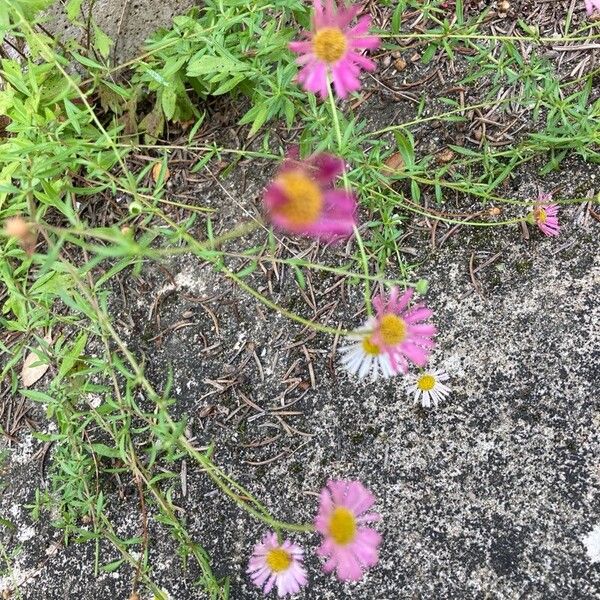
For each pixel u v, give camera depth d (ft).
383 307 0.49
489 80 0.67
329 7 0.48
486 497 0.56
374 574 0.57
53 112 0.68
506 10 0.68
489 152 0.60
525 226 0.61
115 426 0.62
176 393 0.67
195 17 0.69
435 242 0.63
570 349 0.57
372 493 0.59
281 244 0.68
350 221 0.44
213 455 0.64
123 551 0.59
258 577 0.53
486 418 0.58
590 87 0.58
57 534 0.67
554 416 0.56
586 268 0.59
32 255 0.46
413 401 0.60
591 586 0.52
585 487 0.54
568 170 0.61
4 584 0.67
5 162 0.62
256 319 0.67
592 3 0.52
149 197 0.59
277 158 0.64
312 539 0.59
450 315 0.61
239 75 0.61
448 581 0.55
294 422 0.63
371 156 0.58
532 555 0.54
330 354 0.64
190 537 0.62
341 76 0.47
